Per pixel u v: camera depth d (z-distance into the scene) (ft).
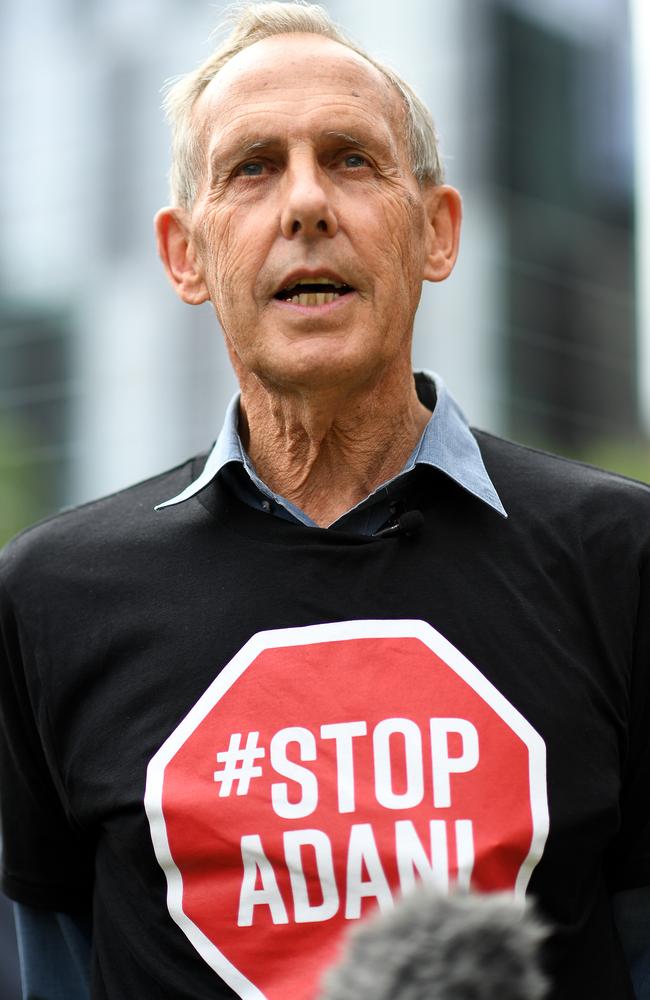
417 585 11.09
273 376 11.62
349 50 12.23
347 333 11.43
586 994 10.61
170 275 13.29
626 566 11.25
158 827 10.71
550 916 10.44
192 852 10.61
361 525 11.80
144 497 12.63
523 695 10.67
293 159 11.53
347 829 10.33
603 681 10.96
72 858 12.62
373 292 11.51
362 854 10.26
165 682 11.14
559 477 11.91
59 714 11.62
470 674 10.71
